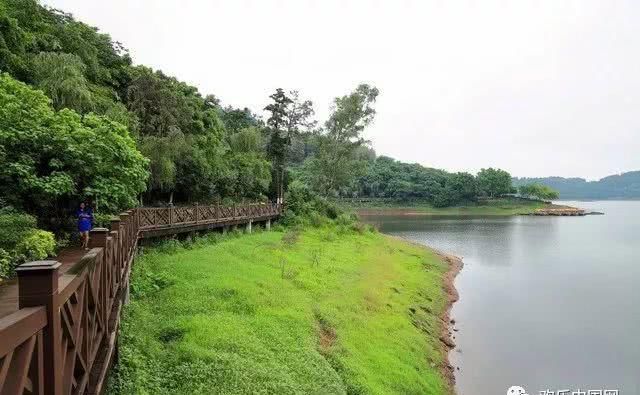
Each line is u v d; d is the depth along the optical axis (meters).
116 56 23.55
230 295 10.95
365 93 43.31
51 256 8.88
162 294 10.40
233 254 16.48
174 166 21.48
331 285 15.23
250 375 7.34
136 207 14.64
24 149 9.95
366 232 34.41
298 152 63.66
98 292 5.00
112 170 11.37
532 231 54.56
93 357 4.62
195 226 18.44
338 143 43.97
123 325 8.15
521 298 21.64
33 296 2.55
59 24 18.12
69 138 10.42
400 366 10.84
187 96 27.97
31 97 10.59
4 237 7.54
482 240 44.53
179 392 6.63
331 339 10.62
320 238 27.59
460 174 101.62
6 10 13.84
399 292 18.22
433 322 16.42
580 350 14.98
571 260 32.91
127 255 9.57
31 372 2.41
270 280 13.41
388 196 105.19
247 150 32.78
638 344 15.58
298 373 8.11
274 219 31.72
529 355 14.44
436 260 29.88
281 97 38.03
